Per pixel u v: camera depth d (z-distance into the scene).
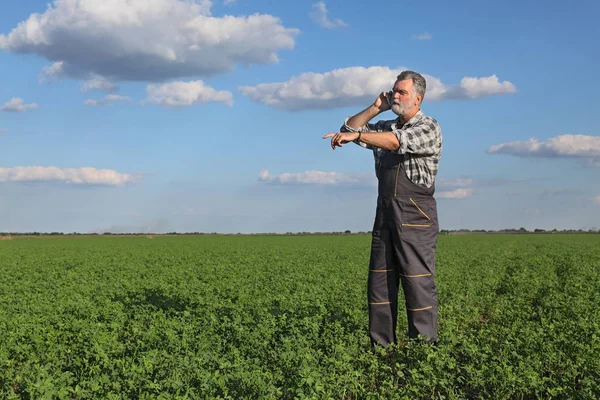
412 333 8.13
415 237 7.95
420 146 7.74
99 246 51.03
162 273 21.92
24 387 7.09
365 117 8.34
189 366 7.18
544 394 7.05
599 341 8.84
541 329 9.40
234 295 14.43
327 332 9.47
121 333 9.96
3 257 33.53
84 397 6.77
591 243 53.09
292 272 21.61
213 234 121.31
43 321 10.67
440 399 6.75
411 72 7.97
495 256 32.22
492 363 7.32
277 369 7.36
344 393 6.91
